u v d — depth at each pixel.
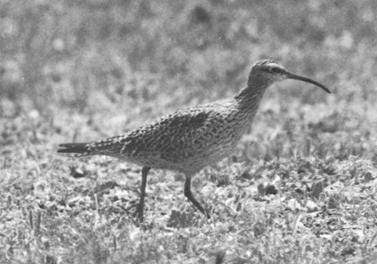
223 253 10.31
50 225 11.77
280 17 28.19
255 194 13.22
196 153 12.53
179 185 14.19
